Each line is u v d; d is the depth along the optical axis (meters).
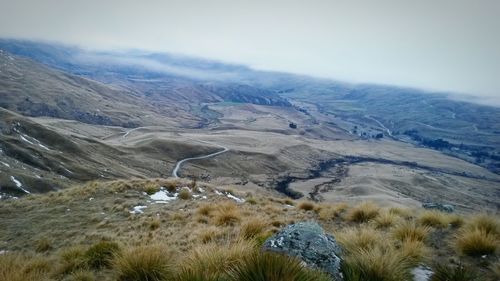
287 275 5.85
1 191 82.94
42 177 103.81
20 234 19.81
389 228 14.18
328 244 9.15
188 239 13.93
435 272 8.41
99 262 11.18
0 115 157.88
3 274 9.30
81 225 20.45
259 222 13.94
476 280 8.04
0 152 112.38
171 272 8.55
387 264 7.99
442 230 13.41
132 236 16.78
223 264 8.01
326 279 6.48
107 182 31.89
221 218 16.66
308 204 21.72
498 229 11.75
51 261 12.34
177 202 25.39
